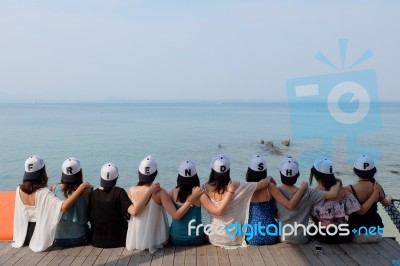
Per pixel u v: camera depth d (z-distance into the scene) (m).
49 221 5.53
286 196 5.79
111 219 5.66
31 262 5.17
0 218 6.48
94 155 34.16
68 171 5.68
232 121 84.62
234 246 5.73
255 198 5.86
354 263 5.13
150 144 42.12
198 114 124.31
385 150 35.56
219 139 46.88
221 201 5.62
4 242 5.93
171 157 33.06
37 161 5.64
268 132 56.00
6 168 27.58
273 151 36.16
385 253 5.48
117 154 34.84
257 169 5.83
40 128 64.75
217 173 5.67
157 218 5.67
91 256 5.39
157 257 5.36
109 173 5.61
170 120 89.81
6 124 74.50
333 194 5.68
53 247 5.73
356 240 5.87
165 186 21.92
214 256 5.39
